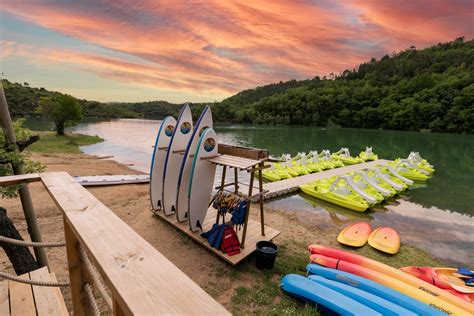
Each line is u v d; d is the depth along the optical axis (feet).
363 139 119.65
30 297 7.80
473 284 14.70
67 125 94.43
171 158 20.31
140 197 27.53
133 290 2.68
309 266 15.43
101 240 3.57
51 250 16.58
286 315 12.14
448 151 85.46
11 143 11.38
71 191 5.46
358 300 12.27
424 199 34.40
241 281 14.78
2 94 10.91
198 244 18.25
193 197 17.70
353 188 31.71
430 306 11.91
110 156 58.34
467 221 27.25
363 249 19.98
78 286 5.38
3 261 14.93
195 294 2.64
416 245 21.49
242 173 44.57
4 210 11.20
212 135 17.62
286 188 33.73
